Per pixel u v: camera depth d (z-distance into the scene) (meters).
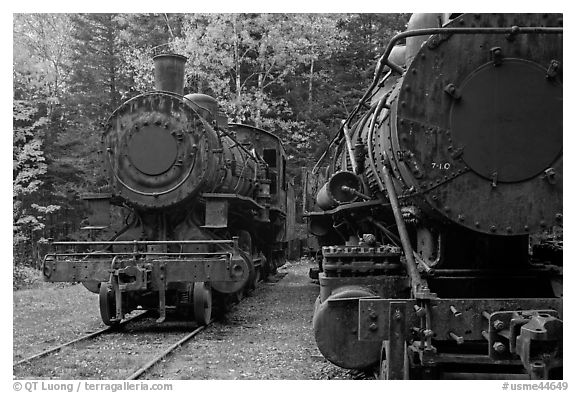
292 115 26.02
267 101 24.70
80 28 20.33
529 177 5.39
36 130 18.25
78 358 7.81
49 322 10.73
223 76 23.64
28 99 18.66
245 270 9.73
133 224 10.91
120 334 9.58
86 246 10.81
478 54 5.44
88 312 11.84
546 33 5.27
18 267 16.83
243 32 21.97
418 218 5.89
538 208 5.40
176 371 7.22
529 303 5.00
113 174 10.57
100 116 20.27
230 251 10.21
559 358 4.47
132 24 22.52
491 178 5.40
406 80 5.50
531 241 6.95
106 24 21.38
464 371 5.97
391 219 7.84
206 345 8.69
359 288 6.00
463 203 5.44
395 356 5.11
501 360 4.84
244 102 22.16
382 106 6.77
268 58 23.14
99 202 10.60
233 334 9.54
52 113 19.09
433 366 5.61
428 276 5.67
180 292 10.70
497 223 5.41
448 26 5.48
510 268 5.87
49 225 19.20
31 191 17.16
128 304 10.34
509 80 5.40
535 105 5.39
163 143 10.48
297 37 22.92
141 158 10.50
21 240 17.89
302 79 25.81
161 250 10.56
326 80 25.28
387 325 5.16
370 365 5.96
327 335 5.94
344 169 9.76
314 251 15.00
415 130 5.48
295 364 7.51
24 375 6.99
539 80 5.38
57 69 19.80
